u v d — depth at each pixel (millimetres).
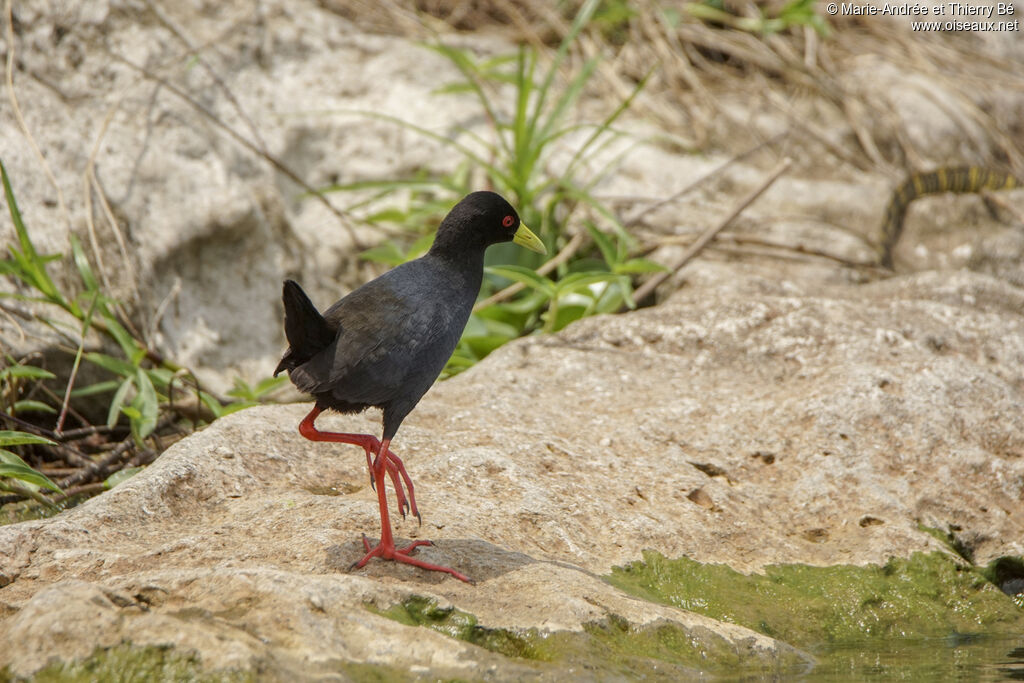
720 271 12422
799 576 7375
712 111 15328
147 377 10250
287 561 6371
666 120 15047
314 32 14523
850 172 14867
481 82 14695
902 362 9750
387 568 6367
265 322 12750
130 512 6957
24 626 5234
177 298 12312
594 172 13984
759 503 7992
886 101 16047
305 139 13742
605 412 9336
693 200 13938
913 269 13586
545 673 5617
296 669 5203
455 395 9438
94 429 10641
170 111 12969
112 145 12516
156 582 5805
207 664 5070
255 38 14039
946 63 17328
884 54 17031
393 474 6699
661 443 8711
